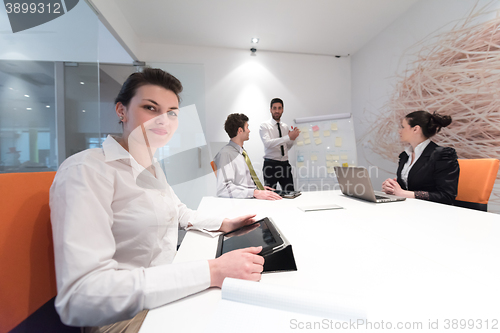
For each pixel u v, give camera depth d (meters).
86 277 0.35
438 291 0.38
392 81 2.90
